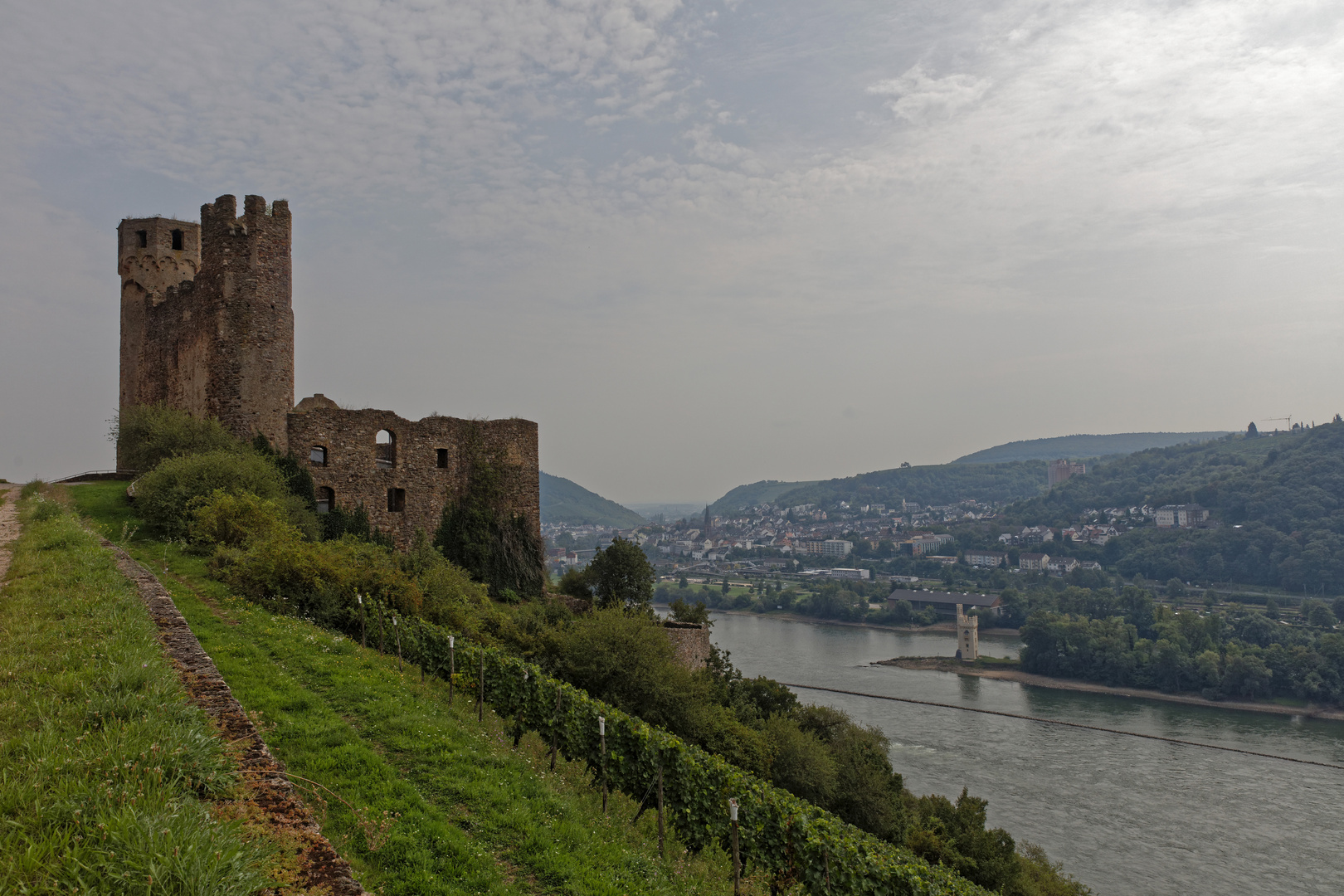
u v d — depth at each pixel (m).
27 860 5.87
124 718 9.10
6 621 13.21
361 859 10.57
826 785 39.19
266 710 14.86
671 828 18.58
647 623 35.31
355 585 25.89
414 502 46.84
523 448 52.50
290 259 42.94
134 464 42.25
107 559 20.02
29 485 37.00
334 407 43.94
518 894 10.95
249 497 30.67
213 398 40.81
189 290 43.38
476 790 13.91
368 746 14.55
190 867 6.02
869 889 18.81
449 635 22.78
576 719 20.27
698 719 32.62
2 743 8.09
